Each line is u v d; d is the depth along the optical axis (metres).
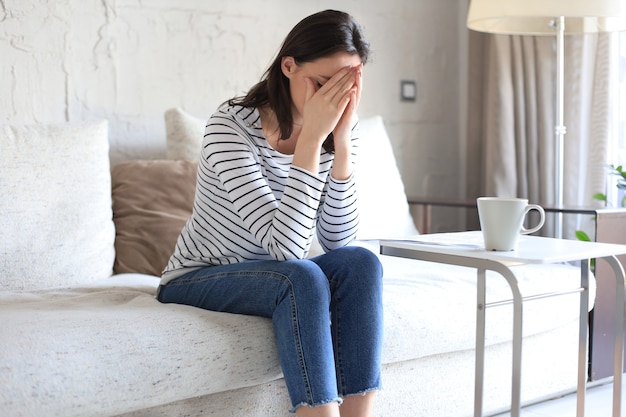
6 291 2.01
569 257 1.42
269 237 1.54
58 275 2.11
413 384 1.93
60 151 2.19
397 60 3.39
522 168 3.23
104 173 2.29
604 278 2.32
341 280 1.54
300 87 1.60
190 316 1.55
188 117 2.61
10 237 2.05
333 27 1.57
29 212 2.09
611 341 2.36
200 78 2.86
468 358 2.05
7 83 2.46
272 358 1.58
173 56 2.79
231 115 1.64
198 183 1.71
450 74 3.57
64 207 2.16
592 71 3.04
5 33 2.45
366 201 2.68
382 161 2.82
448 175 3.59
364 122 2.89
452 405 2.02
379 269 1.54
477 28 2.87
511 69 3.23
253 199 1.57
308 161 1.55
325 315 1.43
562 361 2.27
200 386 1.50
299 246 1.53
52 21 2.53
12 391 1.28
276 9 3.03
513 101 3.24
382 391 1.86
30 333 1.38
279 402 1.67
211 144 1.62
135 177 2.44
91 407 1.37
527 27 2.91
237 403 1.61
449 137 3.58
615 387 1.72
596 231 2.28
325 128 1.56
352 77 1.58
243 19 2.95
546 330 2.18
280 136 1.66
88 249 2.18
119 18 2.67
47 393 1.31
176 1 2.79
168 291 1.75
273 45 3.03
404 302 1.87
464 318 1.96
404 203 2.81
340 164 1.66
